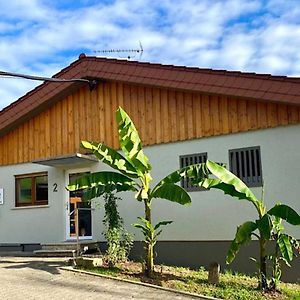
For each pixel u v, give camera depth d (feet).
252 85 36.22
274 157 36.68
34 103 48.73
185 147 41.16
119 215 41.83
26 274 35.06
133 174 34.63
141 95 44.09
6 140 52.65
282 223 35.50
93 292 29.68
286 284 34.04
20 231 50.75
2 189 52.29
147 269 34.17
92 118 47.01
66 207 48.44
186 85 39.47
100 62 45.06
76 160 45.39
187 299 28.40
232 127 38.88
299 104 34.55
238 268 37.63
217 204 39.11
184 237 40.40
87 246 43.65
